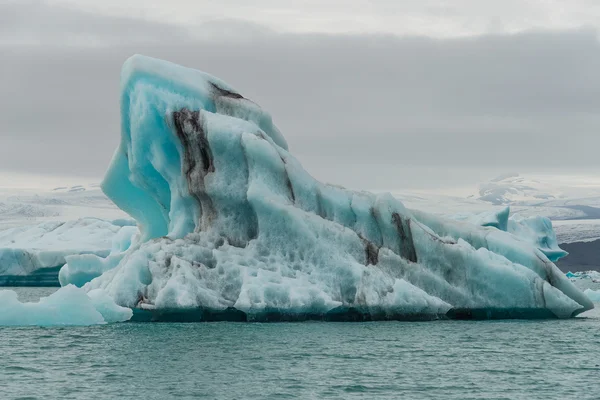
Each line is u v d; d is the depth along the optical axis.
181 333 77.75
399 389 55.78
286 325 83.12
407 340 76.00
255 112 97.56
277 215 87.88
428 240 90.38
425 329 83.06
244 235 90.50
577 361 67.00
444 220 97.75
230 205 90.56
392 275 88.25
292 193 91.25
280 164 90.88
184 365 63.19
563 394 54.88
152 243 88.31
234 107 97.44
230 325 82.94
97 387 55.69
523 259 94.25
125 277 84.88
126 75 98.38
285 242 88.25
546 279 94.12
